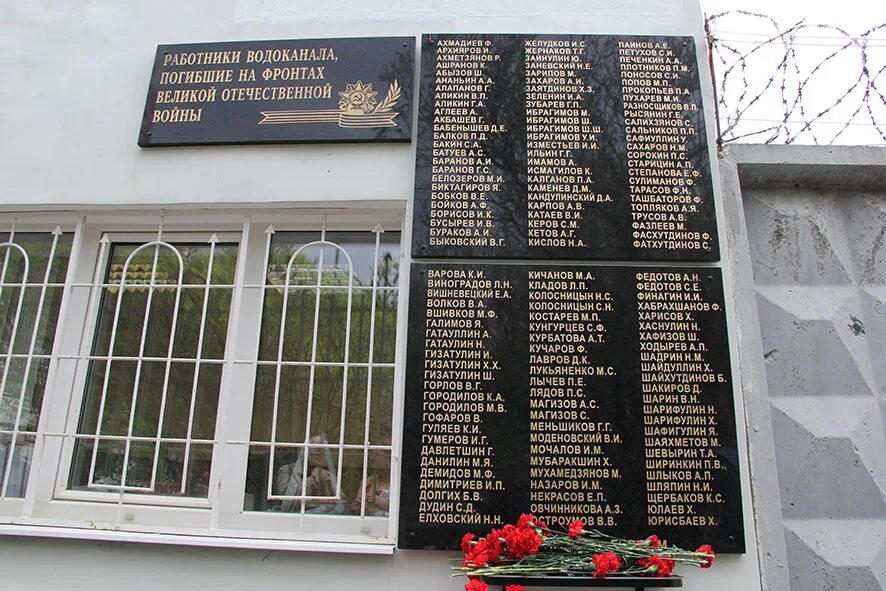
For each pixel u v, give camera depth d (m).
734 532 2.46
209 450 2.82
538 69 3.05
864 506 2.77
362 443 2.78
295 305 2.98
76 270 3.08
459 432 2.58
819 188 3.17
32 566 2.59
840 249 3.09
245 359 2.92
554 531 2.46
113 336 2.95
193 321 3.00
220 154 3.06
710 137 2.95
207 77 3.16
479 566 2.27
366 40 3.16
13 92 3.23
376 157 3.00
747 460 2.55
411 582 2.47
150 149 3.10
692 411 2.58
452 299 2.72
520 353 2.66
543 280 2.74
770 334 2.98
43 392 2.94
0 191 3.07
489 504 2.50
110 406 2.91
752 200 3.15
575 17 3.17
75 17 3.34
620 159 2.90
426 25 3.20
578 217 2.83
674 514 2.48
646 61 3.05
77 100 3.20
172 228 3.14
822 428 2.85
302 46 3.17
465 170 2.90
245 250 3.01
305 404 2.85
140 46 3.28
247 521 2.71
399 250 3.03
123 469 2.75
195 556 2.56
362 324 2.93
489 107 3.00
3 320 3.05
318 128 3.04
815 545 2.71
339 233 3.08
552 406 2.60
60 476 2.82
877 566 2.68
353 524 2.67
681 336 2.66
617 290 2.72
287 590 2.50
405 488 2.52
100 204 3.04
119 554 2.59
